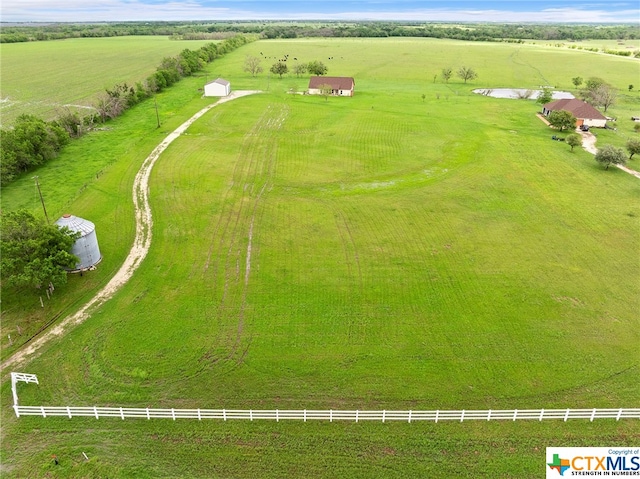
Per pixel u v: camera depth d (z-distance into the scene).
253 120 86.94
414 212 51.03
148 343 31.64
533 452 24.61
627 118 95.75
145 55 189.12
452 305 35.91
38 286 34.88
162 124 83.88
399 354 31.06
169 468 23.55
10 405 27.06
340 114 92.69
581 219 49.75
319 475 23.23
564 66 171.38
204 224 47.69
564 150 72.38
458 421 26.33
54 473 23.17
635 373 29.67
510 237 45.94
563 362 30.48
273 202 53.00
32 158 61.06
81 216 48.69
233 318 34.19
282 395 27.89
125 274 39.25
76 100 108.12
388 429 25.78
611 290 37.84
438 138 77.44
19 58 176.00
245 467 23.61
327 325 33.66
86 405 27.02
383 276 39.41
